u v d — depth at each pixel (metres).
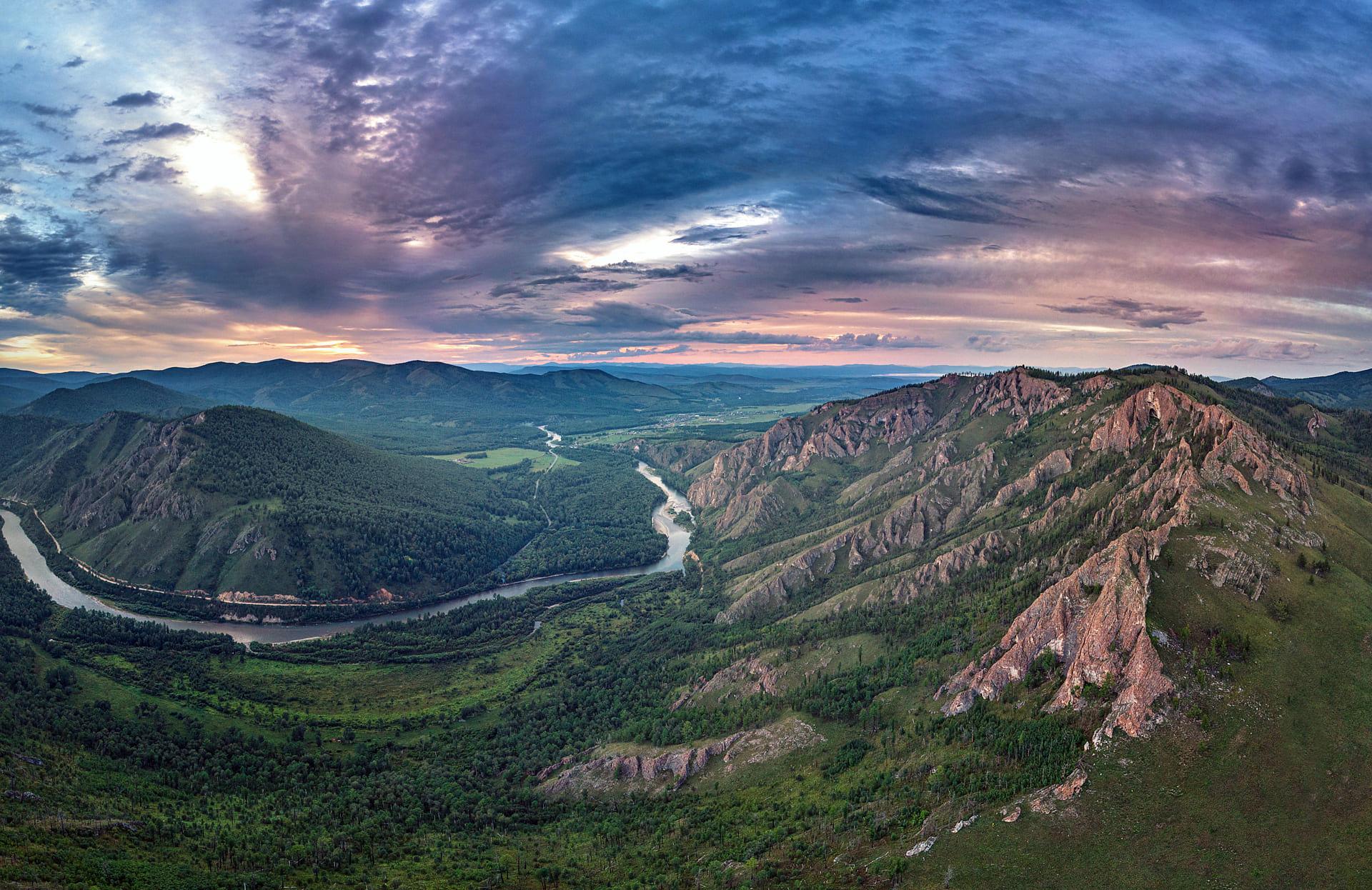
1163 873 125.06
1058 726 157.88
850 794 171.62
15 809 160.25
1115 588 169.00
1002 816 142.75
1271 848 124.44
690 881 156.50
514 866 171.25
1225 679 150.12
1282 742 139.25
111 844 157.50
